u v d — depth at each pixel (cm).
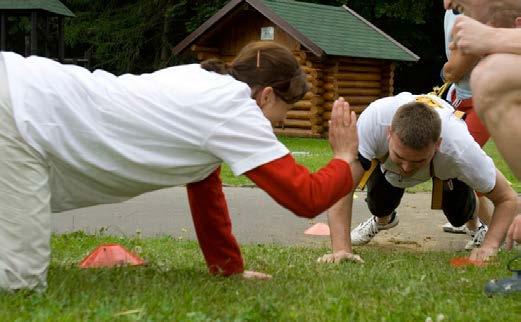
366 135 567
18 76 387
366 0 3450
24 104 381
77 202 410
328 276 477
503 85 377
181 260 555
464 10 413
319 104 2239
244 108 391
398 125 525
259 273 481
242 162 383
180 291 402
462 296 421
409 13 3391
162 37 3525
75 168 390
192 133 387
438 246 712
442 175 582
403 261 566
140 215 877
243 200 995
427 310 374
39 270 390
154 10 3556
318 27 2258
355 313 366
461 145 556
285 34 2261
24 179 382
